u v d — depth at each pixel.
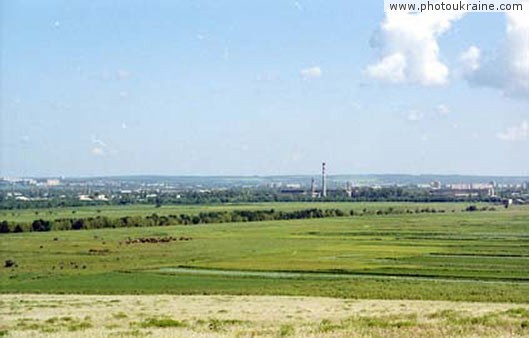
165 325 44.75
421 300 72.69
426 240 179.00
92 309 59.84
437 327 39.53
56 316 53.00
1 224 199.12
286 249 157.62
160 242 173.50
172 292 89.25
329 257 140.38
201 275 111.12
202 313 54.56
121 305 64.12
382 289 88.81
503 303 67.69
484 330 37.91
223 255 144.88
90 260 134.38
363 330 38.38
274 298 74.19
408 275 109.94
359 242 175.00
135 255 143.88
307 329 39.78
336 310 56.56
